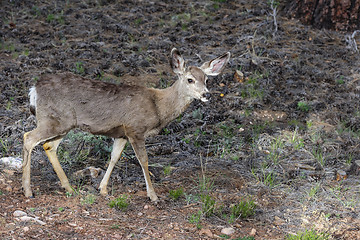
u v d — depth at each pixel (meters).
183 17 19.17
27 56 15.54
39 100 8.87
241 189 10.14
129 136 9.34
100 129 9.23
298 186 10.38
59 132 9.00
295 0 19.64
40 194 9.13
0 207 8.30
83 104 9.01
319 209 9.35
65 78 9.06
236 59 16.28
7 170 9.95
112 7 19.69
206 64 9.88
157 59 16.17
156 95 9.54
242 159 11.55
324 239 8.12
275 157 11.56
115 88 9.22
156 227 8.20
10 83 13.82
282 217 9.01
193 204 9.27
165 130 12.62
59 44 16.55
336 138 12.83
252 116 13.72
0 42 16.30
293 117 13.81
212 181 10.34
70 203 8.84
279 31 18.53
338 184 10.51
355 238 8.31
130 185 10.02
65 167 10.54
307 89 15.26
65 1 20.00
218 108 13.98
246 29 18.36
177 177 10.49
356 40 18.47
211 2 20.64
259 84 15.16
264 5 20.53
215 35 17.94
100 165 10.86
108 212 8.62
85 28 17.83
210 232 8.14
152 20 18.86
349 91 15.31
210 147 12.09
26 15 18.31
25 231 7.52
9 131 11.63
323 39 18.42
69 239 7.44
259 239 8.12
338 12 18.94
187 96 9.50
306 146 12.38
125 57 15.95
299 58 16.80
